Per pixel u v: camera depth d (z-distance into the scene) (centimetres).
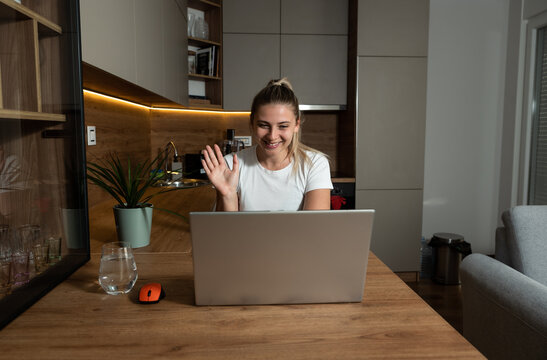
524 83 342
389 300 92
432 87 361
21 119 88
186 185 282
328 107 335
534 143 337
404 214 323
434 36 356
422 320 82
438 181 371
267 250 84
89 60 128
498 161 371
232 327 79
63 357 68
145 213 133
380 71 310
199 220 80
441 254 324
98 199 214
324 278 87
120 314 84
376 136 315
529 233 162
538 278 158
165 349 71
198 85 333
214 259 84
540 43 329
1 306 78
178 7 267
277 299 89
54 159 102
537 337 125
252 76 330
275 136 134
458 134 367
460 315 265
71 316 83
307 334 76
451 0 353
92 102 208
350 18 325
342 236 84
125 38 162
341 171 360
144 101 273
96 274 108
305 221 82
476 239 379
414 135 317
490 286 151
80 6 121
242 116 358
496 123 367
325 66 332
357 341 74
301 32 329
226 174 133
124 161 260
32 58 92
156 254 124
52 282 98
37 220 94
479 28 357
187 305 89
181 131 339
